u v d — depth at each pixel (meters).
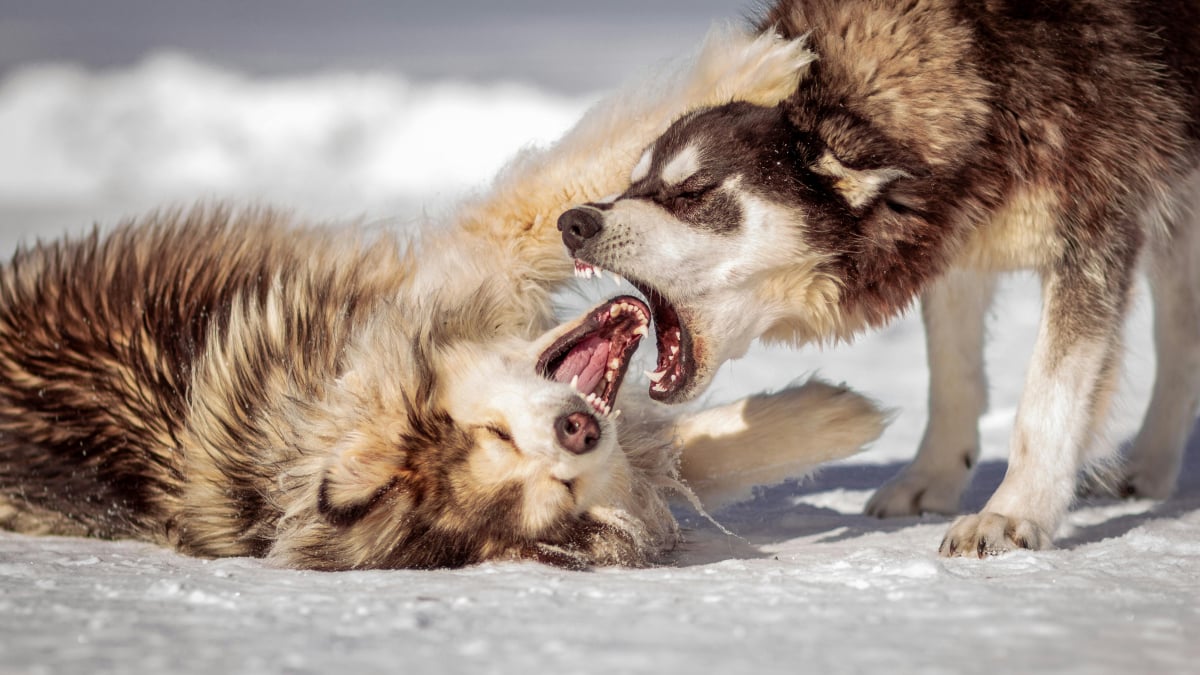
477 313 8.71
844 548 8.45
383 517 7.64
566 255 9.88
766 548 8.67
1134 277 8.48
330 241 10.35
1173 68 8.73
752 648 4.94
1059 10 8.34
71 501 9.31
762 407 9.44
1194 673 4.53
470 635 5.22
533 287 9.96
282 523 7.98
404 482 7.64
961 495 10.09
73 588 6.42
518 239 9.88
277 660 4.78
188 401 8.94
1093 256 8.30
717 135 8.38
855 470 12.38
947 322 9.80
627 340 8.44
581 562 7.68
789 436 9.35
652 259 8.22
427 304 8.67
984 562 7.11
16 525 9.65
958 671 4.55
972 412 10.00
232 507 8.39
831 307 8.61
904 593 6.01
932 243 8.42
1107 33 8.37
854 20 8.52
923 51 8.27
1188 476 11.31
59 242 10.80
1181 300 10.16
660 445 9.16
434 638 5.16
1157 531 8.27
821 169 8.21
